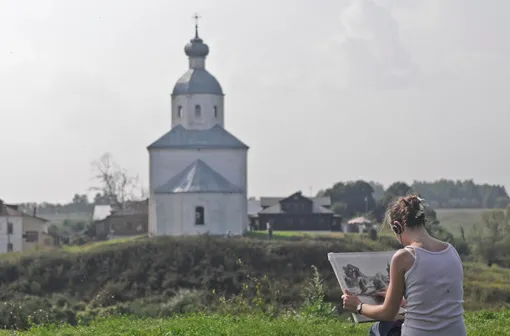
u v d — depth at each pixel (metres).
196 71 90.00
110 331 20.55
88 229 131.00
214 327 19.17
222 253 65.06
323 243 67.44
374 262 12.17
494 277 56.81
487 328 18.69
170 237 68.38
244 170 87.31
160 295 60.31
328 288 51.47
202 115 88.62
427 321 10.20
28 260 63.97
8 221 110.81
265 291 52.19
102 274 63.59
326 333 18.27
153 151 86.44
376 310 10.77
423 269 10.23
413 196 10.72
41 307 49.03
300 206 121.44
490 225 79.50
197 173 84.62
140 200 126.62
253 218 121.75
